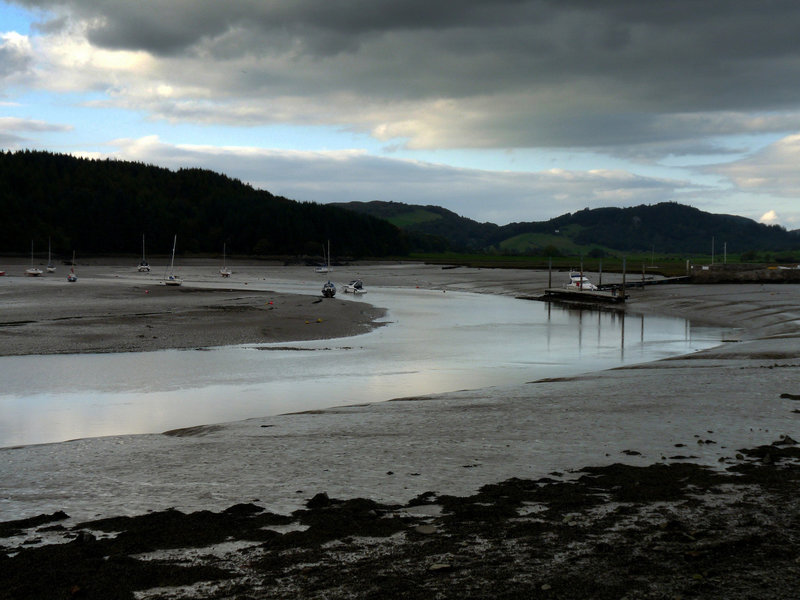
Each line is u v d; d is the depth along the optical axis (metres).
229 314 55.53
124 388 26.98
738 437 15.95
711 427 17.08
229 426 19.11
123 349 36.78
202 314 55.06
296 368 32.25
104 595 7.86
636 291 91.81
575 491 11.76
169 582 8.20
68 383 27.78
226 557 9.02
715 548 8.84
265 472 13.72
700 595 7.50
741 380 24.53
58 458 15.31
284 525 10.31
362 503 11.29
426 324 55.25
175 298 74.62
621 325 56.12
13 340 38.78
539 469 13.47
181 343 39.41
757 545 9.01
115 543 9.55
